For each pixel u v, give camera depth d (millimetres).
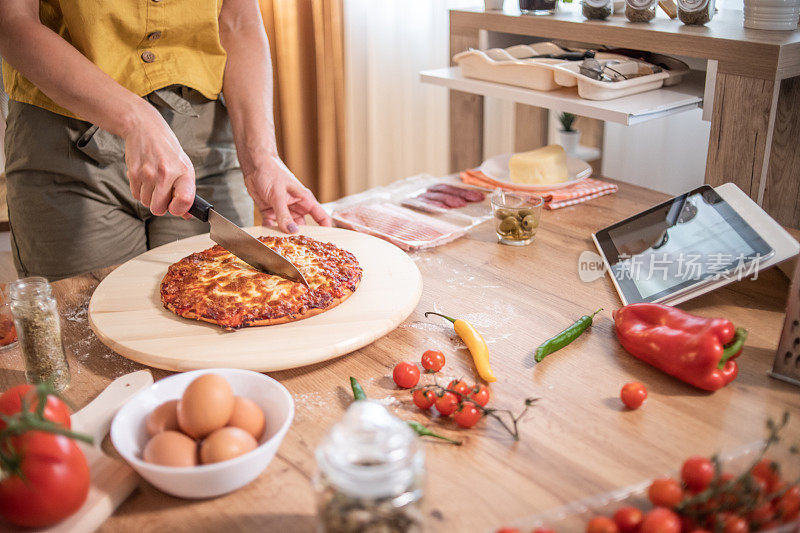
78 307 1202
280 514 753
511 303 1183
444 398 883
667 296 1103
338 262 1220
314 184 3398
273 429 810
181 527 740
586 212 1563
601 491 771
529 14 2180
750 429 861
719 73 1660
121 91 1228
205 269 1206
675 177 2695
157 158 1190
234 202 1656
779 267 1243
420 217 1525
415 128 3574
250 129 1478
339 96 3221
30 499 687
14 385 986
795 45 1552
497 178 1751
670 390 942
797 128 1650
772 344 1041
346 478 570
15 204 1476
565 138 2701
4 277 2281
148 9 1378
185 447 750
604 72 1787
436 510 747
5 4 1208
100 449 839
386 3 3266
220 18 1559
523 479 790
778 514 670
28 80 1358
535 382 966
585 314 1143
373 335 1041
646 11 1922
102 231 1499
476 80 2037
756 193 1665
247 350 996
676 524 662
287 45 3066
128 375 962
